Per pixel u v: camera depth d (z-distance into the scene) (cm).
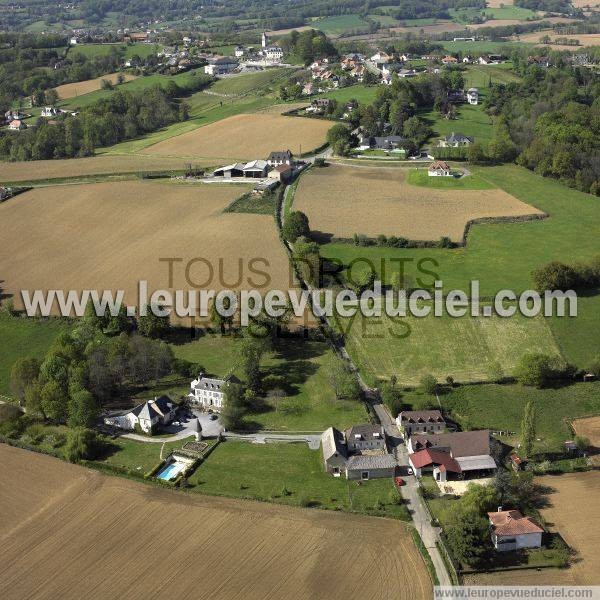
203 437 13250
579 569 9644
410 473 12000
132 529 10638
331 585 9456
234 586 9469
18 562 10044
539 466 11756
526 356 14075
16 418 13888
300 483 11725
